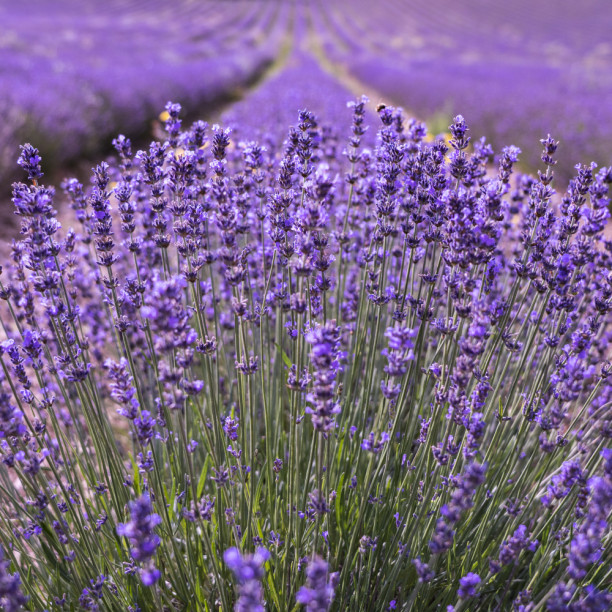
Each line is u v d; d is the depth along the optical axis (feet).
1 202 21.94
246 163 8.75
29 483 6.24
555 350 7.78
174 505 7.09
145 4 166.61
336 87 54.19
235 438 6.58
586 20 173.58
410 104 53.01
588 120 37.81
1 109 25.53
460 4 204.64
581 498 5.98
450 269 7.18
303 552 6.95
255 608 3.34
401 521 6.75
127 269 12.66
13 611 3.96
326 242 6.44
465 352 5.56
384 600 6.44
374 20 167.94
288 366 7.52
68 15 127.44
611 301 7.07
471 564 6.75
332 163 11.84
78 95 33.68
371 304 8.66
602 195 6.77
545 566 6.50
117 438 10.79
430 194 7.10
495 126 39.17
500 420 6.98
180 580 6.86
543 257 7.29
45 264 6.82
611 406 8.06
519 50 121.49
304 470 8.61
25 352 6.50
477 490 7.22
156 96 41.39
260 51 94.43
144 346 10.44
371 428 9.00
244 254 7.32
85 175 28.09
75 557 6.98
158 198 7.40
